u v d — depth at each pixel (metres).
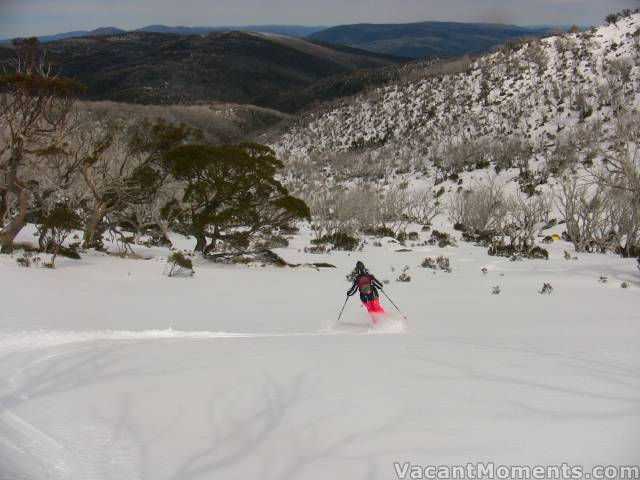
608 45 100.75
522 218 55.72
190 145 27.48
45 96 21.20
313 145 126.62
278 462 3.68
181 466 3.64
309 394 5.01
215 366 6.07
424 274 26.61
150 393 5.10
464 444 3.84
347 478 3.41
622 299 17.00
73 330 8.59
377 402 4.74
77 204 26.38
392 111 120.50
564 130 81.88
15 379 5.57
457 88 113.00
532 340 8.04
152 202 32.06
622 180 35.69
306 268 28.86
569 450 3.68
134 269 21.42
